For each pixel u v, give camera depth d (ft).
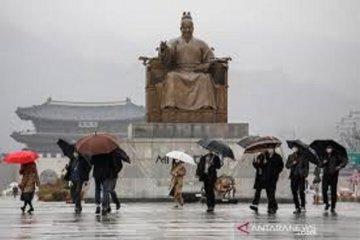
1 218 72.08
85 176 81.20
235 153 121.70
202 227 57.93
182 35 130.72
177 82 125.59
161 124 123.85
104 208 74.84
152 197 119.34
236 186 120.26
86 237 48.49
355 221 66.80
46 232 53.06
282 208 97.04
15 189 237.66
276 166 81.20
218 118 127.13
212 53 130.31
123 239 47.06
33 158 85.20
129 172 119.85
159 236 49.39
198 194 116.67
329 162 84.07
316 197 129.70
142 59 129.08
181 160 98.53
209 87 126.11
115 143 74.28
